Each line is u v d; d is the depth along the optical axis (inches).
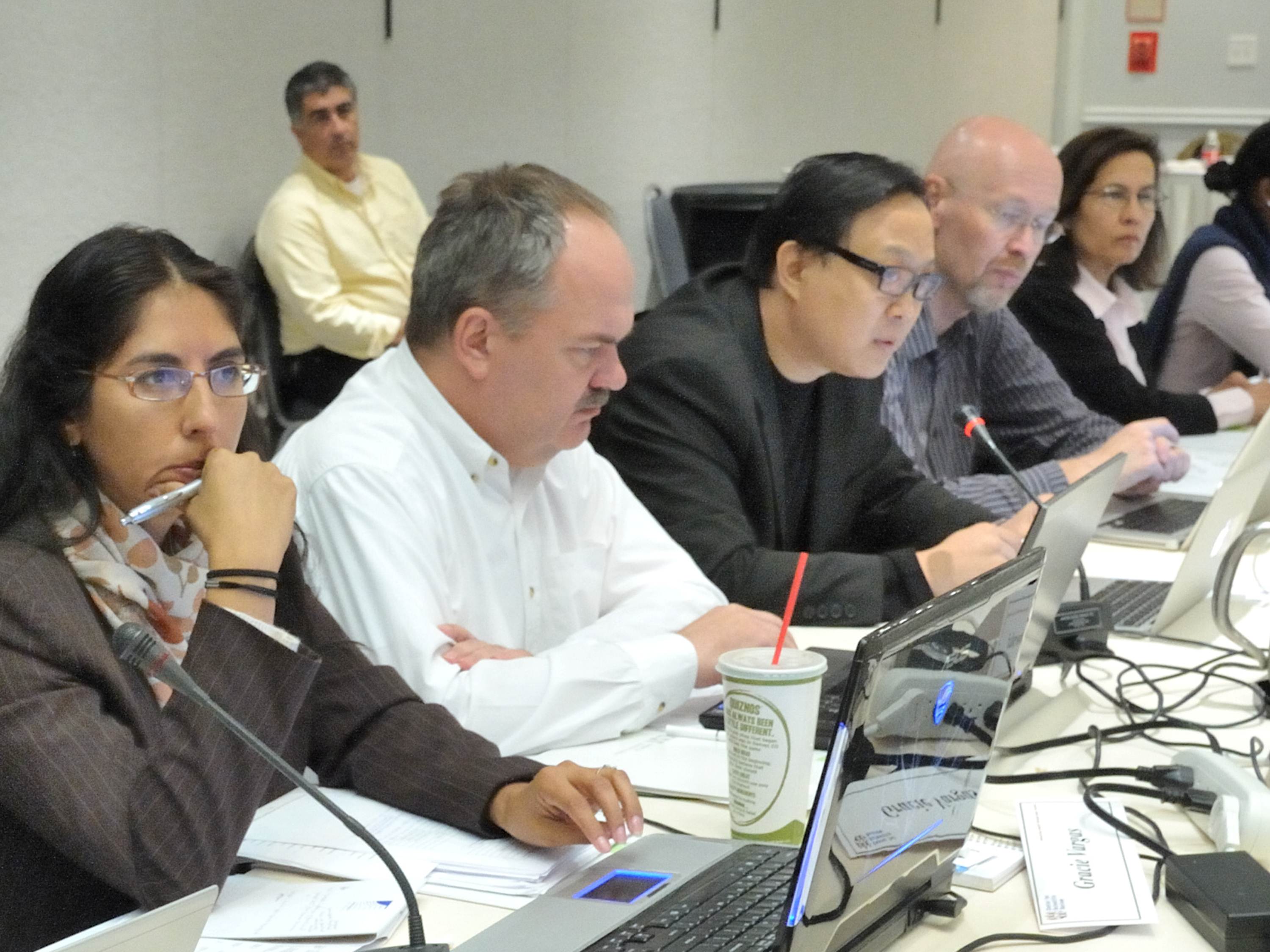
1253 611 82.1
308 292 165.6
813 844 36.0
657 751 60.6
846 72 250.4
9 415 50.5
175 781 45.1
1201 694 68.4
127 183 156.5
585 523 75.5
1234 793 50.6
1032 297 139.7
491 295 64.6
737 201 203.0
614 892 45.9
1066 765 58.4
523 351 65.1
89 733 46.3
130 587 51.2
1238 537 69.3
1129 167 140.9
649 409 86.4
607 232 65.9
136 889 44.8
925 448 115.5
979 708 44.5
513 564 70.6
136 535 51.9
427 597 64.3
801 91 244.7
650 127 223.5
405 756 54.6
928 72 262.4
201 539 50.3
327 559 64.2
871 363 88.3
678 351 87.3
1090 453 113.9
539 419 66.7
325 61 182.2
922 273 86.5
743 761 49.6
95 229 152.9
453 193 67.3
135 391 49.8
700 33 225.9
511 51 205.8
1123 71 269.9
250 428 57.8
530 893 46.5
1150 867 48.3
